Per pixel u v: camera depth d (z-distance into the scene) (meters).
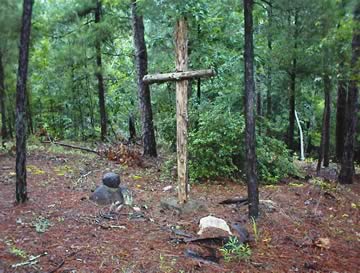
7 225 5.19
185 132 6.17
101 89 16.72
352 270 4.68
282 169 9.76
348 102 10.06
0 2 11.57
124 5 13.99
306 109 19.98
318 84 13.90
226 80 12.43
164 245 4.88
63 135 18.58
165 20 9.74
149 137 11.95
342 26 6.69
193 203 6.34
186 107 6.12
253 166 5.99
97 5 15.17
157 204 6.56
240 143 8.99
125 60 20.45
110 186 6.59
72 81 17.27
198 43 11.54
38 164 9.57
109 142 15.48
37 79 18.16
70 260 4.30
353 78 7.60
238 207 6.70
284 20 11.44
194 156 8.96
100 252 4.55
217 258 4.67
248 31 5.71
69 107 19.16
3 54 13.23
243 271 4.39
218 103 11.55
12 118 16.53
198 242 4.97
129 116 18.62
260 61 12.44
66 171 8.89
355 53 8.40
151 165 10.60
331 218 6.65
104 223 5.51
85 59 15.52
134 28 11.77
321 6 8.95
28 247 4.56
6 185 7.25
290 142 14.84
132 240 4.98
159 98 15.13
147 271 4.17
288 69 13.09
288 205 7.07
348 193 8.54
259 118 12.09
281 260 4.79
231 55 12.09
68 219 5.56
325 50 10.20
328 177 11.04
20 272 3.97
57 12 14.89
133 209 6.22
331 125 17.17
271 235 5.57
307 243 5.41
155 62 14.05
